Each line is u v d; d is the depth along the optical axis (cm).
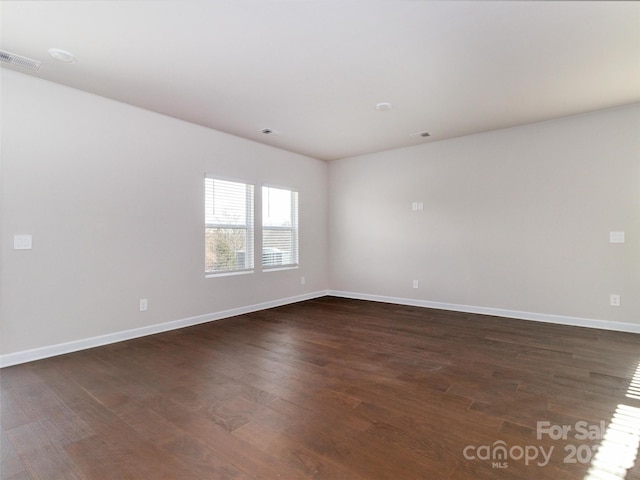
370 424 193
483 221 464
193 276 417
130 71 288
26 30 230
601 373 263
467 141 474
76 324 322
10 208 286
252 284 490
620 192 375
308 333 379
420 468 156
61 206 313
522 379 254
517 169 437
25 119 293
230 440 178
